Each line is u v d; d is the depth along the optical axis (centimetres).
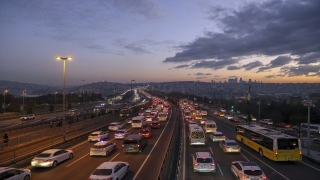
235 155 2786
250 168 1744
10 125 5488
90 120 6225
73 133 4262
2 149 2802
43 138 3575
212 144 3484
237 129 3775
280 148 2416
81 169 2153
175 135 3700
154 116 7219
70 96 13788
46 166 2156
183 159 2581
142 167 2222
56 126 5075
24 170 1808
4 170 1691
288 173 2097
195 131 3341
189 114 8056
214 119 7675
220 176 1973
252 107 9594
